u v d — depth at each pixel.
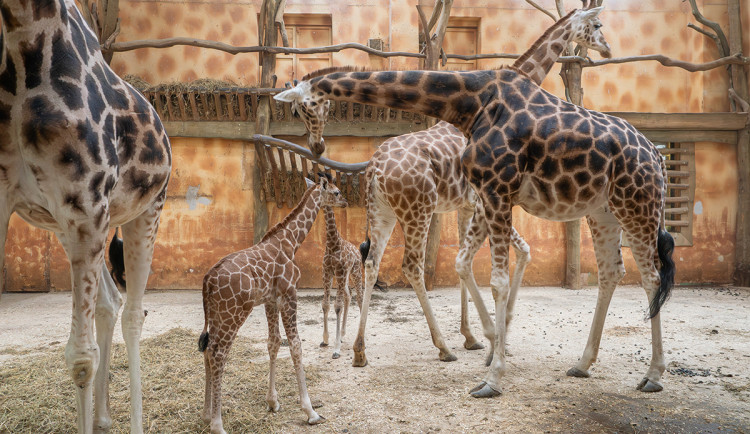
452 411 3.28
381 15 8.46
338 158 8.41
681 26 8.80
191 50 8.23
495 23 8.64
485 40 8.65
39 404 3.30
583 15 3.92
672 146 8.94
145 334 5.32
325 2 8.41
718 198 8.73
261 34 7.77
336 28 8.43
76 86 1.97
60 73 1.92
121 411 3.24
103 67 2.27
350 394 3.60
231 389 3.64
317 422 3.12
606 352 4.54
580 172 3.39
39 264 8.04
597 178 3.41
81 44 2.09
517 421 3.11
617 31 8.75
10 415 3.15
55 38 1.92
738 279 8.63
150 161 2.45
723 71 8.71
